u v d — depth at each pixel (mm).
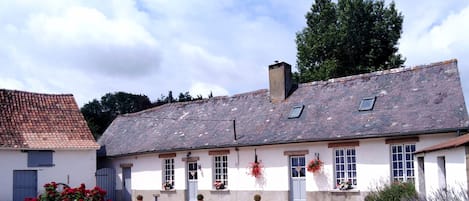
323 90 21297
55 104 25281
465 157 11094
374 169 17250
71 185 23016
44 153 22516
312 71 33125
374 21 32469
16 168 21719
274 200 19812
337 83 21172
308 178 18953
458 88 17234
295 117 20547
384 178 16938
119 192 26109
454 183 11453
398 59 31406
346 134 17766
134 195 25328
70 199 15469
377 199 15586
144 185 24859
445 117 16203
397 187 15500
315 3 34219
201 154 22500
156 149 23781
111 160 26875
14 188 21656
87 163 23703
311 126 19438
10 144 21547
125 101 56250
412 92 18297
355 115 18703
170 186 23688
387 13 32438
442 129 15570
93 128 46531
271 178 20000
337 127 18516
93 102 54688
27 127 23031
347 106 19469
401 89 18781
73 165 23266
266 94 23375
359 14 32094
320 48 32844
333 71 31391
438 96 17391
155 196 23406
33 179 22172
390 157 16969
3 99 23766
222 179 21859
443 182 12883
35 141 22438
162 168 24094
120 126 29109
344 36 31781
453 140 13453
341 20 32438
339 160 18328
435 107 16953
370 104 18766
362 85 20203
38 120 23766
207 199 22031
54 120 24219
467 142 11000
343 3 32875
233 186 21234
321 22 33719
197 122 24500
